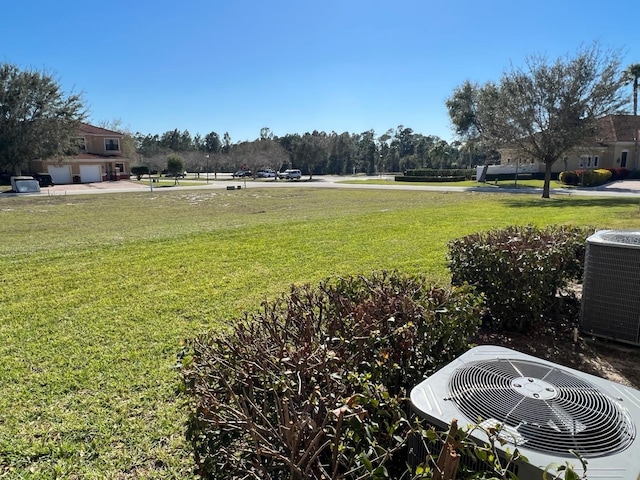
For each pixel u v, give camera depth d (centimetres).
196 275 569
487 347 167
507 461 106
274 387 139
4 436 234
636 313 294
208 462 144
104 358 328
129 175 4381
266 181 4338
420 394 134
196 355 172
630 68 3416
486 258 347
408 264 594
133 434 235
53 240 887
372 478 114
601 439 109
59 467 211
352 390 144
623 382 271
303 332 190
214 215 1434
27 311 436
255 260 648
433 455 119
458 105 3225
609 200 1686
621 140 3164
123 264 633
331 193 2539
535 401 124
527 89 1786
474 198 1945
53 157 3284
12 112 3020
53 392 279
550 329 348
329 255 670
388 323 196
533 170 3516
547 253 340
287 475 130
